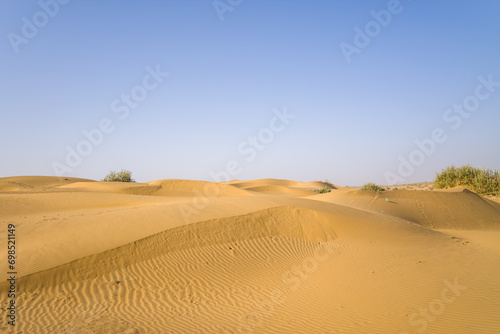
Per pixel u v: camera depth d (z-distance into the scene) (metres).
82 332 7.63
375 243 15.00
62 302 9.24
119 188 38.03
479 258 11.30
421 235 16.45
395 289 9.19
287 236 16.20
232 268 12.44
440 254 12.24
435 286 8.91
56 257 10.88
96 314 8.73
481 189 37.66
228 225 15.33
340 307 8.66
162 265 11.80
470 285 8.68
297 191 58.06
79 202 23.84
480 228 25.14
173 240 13.17
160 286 10.69
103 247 11.72
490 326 6.51
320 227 16.98
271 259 13.70
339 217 17.75
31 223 14.93
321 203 21.80
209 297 10.24
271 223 16.69
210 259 12.80
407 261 11.64
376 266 11.55
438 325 6.82
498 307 7.23
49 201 23.62
